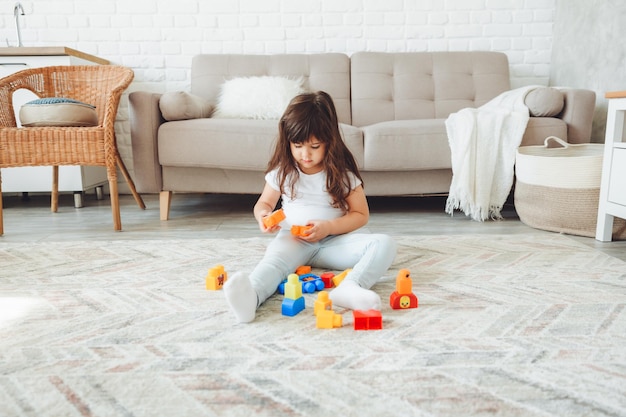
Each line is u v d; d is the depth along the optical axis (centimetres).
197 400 68
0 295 113
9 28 282
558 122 210
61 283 122
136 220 216
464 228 195
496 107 224
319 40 290
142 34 288
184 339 88
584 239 175
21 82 219
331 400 67
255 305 97
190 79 292
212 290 116
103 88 231
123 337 89
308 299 110
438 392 69
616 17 224
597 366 77
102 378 74
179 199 282
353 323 95
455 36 289
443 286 118
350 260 126
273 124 210
